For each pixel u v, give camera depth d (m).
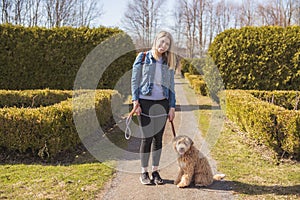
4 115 4.98
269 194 3.80
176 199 3.72
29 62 10.89
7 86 10.92
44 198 3.62
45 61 10.93
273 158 5.21
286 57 10.08
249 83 10.28
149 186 4.12
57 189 3.90
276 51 10.08
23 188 3.90
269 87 10.21
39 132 4.96
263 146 5.85
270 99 9.04
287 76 10.09
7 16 21.78
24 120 4.95
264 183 4.16
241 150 5.80
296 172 4.57
